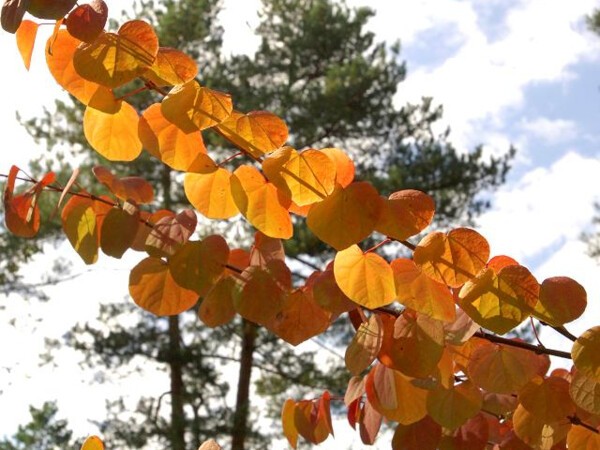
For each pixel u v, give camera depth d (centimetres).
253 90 1018
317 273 111
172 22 997
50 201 913
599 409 104
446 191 1005
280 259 104
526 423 115
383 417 116
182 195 977
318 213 95
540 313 97
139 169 968
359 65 988
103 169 109
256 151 98
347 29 1058
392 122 1005
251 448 1001
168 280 104
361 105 981
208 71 1013
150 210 984
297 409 128
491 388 105
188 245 101
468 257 97
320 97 962
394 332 101
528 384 110
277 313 104
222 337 1071
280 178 93
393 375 109
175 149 101
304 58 1072
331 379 1038
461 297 97
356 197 95
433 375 105
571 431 115
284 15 1095
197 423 967
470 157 997
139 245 111
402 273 98
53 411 1034
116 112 99
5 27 93
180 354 1010
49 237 967
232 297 102
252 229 912
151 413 1005
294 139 991
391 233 96
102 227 101
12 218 103
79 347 1035
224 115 96
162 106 95
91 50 95
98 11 94
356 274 99
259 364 1050
